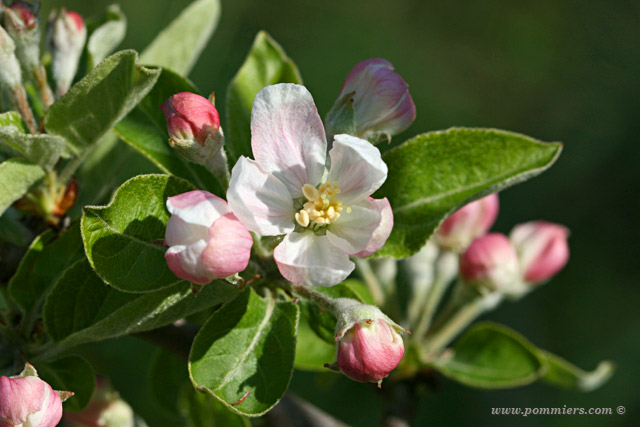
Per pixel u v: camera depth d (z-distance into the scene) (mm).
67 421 391
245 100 355
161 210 302
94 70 311
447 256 398
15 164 321
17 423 294
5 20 327
